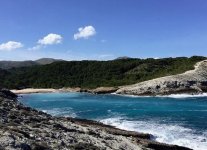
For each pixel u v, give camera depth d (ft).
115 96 361.51
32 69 630.74
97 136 95.20
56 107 236.63
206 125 144.46
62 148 64.59
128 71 538.47
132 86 410.31
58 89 480.23
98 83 498.28
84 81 526.57
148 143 99.76
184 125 144.87
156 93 373.81
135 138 108.27
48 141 67.72
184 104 248.93
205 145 109.91
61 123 106.11
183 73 419.54
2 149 51.83
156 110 205.98
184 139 116.98
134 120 161.48
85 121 144.66
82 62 606.55
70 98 331.77
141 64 546.67
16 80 566.36
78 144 71.82
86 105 248.11
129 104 251.39
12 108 106.32
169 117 171.53
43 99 320.50
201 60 497.87
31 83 556.51
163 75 450.30
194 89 377.91
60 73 577.02
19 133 65.72
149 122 153.99
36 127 82.74
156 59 553.23
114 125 146.41
